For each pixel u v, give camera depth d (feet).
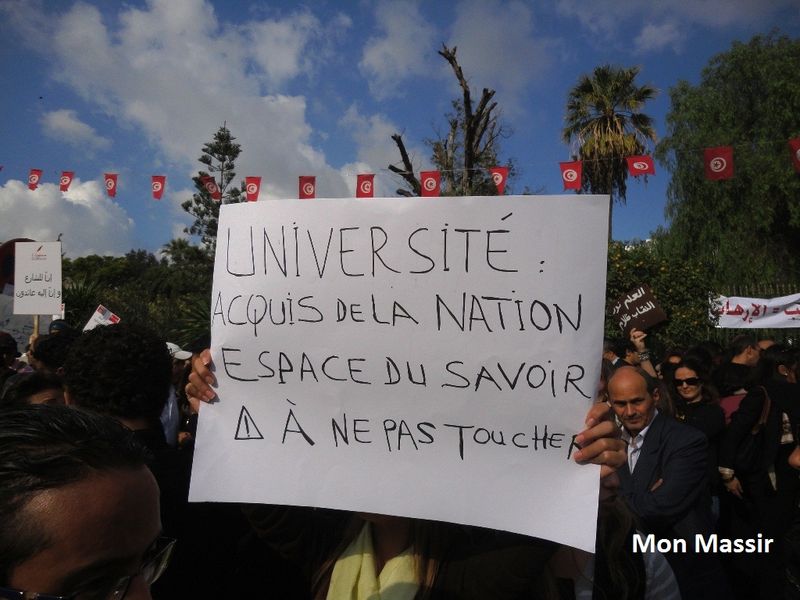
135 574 2.59
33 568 2.32
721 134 58.65
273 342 5.23
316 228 5.21
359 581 4.96
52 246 22.52
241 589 5.90
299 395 5.14
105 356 5.97
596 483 4.43
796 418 11.39
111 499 2.48
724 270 56.90
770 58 59.88
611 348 18.24
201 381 5.38
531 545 4.60
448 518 4.66
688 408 13.62
